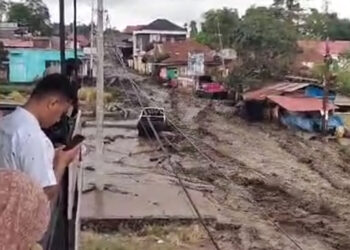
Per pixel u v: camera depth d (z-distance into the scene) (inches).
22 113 128.0
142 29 4571.9
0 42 1925.4
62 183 156.3
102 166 970.1
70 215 161.5
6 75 1893.5
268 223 861.2
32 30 2378.2
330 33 3282.5
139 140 1587.1
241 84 2369.6
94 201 884.6
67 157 134.6
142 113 1699.1
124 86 3095.5
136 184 1045.2
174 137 1626.5
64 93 133.6
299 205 977.5
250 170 1238.9
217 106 2372.0
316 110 1770.4
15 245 64.1
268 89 2112.5
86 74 2064.5
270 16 2662.4
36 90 134.3
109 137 1610.5
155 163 1285.7
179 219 818.8
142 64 4057.6
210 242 761.6
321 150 1492.4
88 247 688.4
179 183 1078.4
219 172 1206.3
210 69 2859.3
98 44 947.3
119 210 840.3
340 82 2017.7
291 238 799.7
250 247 751.7
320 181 1166.3
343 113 1802.4
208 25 3661.4
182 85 3085.6
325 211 948.6
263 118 2018.9
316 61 2411.4
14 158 122.0
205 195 992.2
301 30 3115.2
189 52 3198.8
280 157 1396.4
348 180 1184.2
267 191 1069.1
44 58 1947.6
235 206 941.2
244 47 2426.2
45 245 102.8
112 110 2117.4
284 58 2380.7
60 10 216.1
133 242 740.0
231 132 1764.3
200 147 1503.4
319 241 800.9
